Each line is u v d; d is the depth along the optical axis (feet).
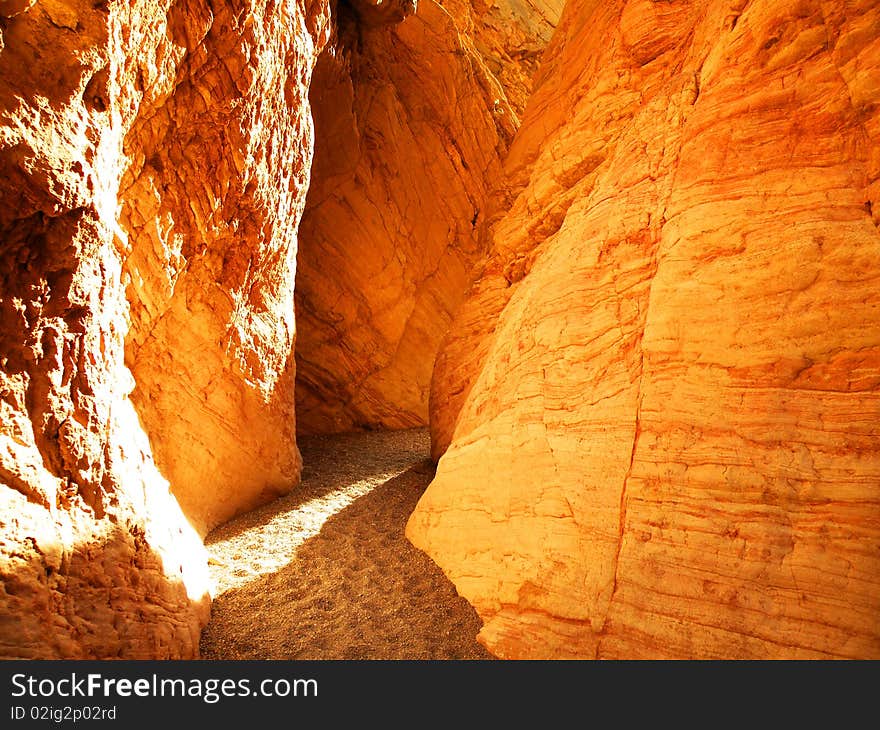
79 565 10.95
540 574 13.24
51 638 9.84
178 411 18.49
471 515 16.79
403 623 14.49
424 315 45.57
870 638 9.22
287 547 18.98
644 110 16.46
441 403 27.63
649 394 12.60
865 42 11.00
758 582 10.23
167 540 14.15
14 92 10.10
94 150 11.78
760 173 12.07
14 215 10.27
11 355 10.61
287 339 24.61
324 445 34.37
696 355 12.05
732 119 12.76
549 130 25.46
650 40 18.51
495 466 16.39
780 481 10.50
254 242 21.15
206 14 16.49
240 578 16.79
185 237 18.25
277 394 23.67
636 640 11.07
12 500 10.02
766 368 11.14
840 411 10.34
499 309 24.70
